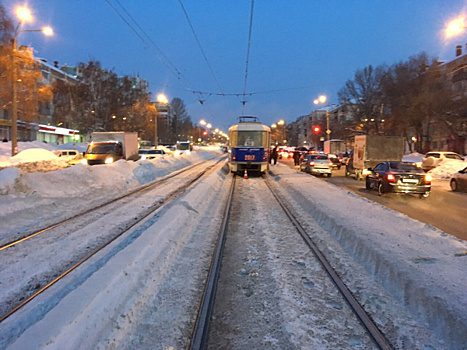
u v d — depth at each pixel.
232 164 20.70
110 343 3.10
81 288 3.66
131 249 5.04
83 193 11.74
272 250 6.04
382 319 3.67
